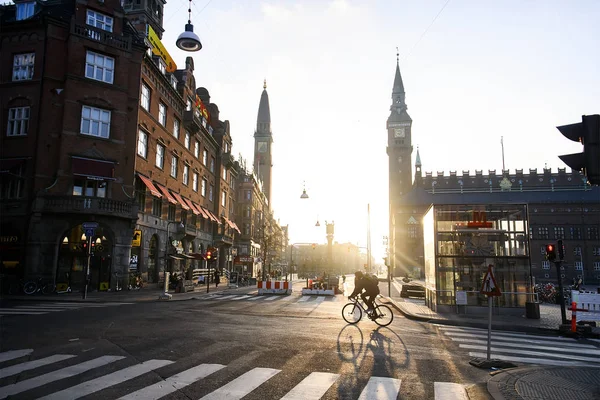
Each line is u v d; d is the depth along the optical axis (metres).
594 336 12.91
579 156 5.41
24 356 8.05
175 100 36.50
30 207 24.33
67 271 24.66
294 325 12.98
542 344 11.22
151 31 35.41
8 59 26.16
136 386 6.25
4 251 24.27
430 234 20.05
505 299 18.25
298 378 6.90
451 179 114.81
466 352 9.61
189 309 17.06
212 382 6.55
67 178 24.91
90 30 26.61
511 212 19.02
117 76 27.34
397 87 122.06
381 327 13.30
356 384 6.64
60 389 6.07
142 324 12.30
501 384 6.52
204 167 45.47
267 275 62.97
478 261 18.70
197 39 15.33
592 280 92.56
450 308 18.45
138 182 28.94
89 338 9.90
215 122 52.03
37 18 25.89
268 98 122.50
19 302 18.83
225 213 55.03
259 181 81.06
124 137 27.33
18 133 25.58
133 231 26.81
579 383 6.70
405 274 100.50
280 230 108.31
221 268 51.56
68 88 25.48
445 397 6.09
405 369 7.73
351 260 184.50
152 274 31.69
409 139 118.75
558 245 15.02
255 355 8.52
